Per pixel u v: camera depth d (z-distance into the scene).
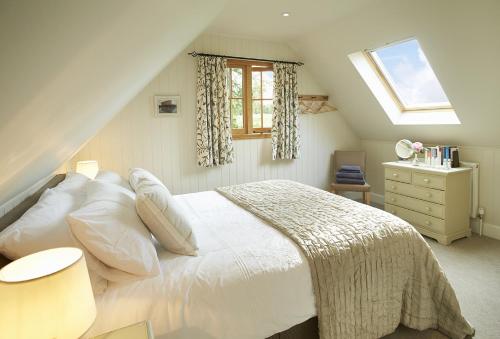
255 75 4.29
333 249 1.68
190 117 3.91
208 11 1.79
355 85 4.13
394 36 3.15
